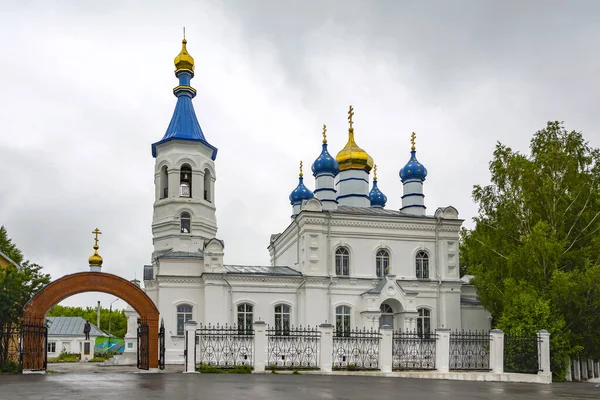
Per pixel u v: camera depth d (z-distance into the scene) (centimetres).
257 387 2047
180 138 4622
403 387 2209
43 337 3059
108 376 2606
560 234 4006
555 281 3662
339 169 5244
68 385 2088
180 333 4075
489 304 4116
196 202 4578
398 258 4409
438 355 3250
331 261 4272
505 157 4425
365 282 4294
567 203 4066
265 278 4153
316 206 4300
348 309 4253
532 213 4112
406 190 5009
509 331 3550
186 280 4141
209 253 4128
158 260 4153
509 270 3997
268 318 4128
